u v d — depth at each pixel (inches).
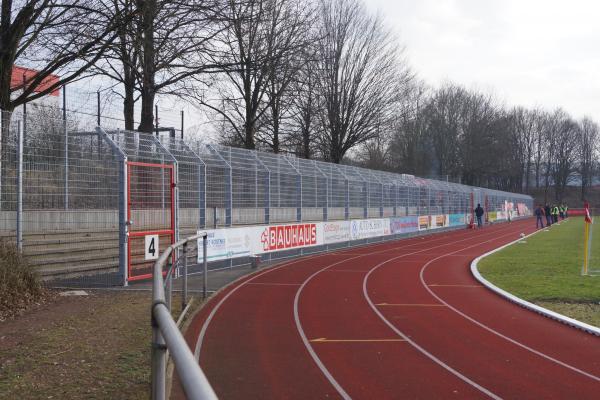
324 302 496.1
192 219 657.6
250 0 635.5
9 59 519.5
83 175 522.6
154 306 119.1
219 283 604.7
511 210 2972.4
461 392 259.6
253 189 796.6
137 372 261.1
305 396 253.4
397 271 732.0
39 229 491.2
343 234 1089.4
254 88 1223.5
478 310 458.9
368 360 311.9
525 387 266.7
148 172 580.4
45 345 305.6
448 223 1883.6
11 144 470.9
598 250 976.9
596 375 284.8
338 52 1704.0
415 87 2477.9
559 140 4443.9
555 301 478.0
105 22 553.0
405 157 2906.0
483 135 3309.5
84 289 514.9
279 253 906.7
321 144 1769.2
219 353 323.9
